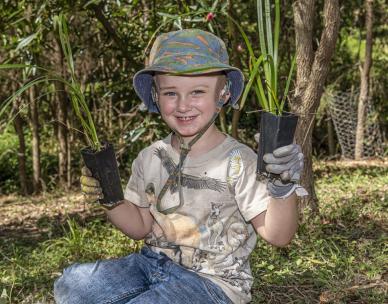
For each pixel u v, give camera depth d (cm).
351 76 1243
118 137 1034
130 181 271
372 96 1231
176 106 248
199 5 624
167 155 262
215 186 248
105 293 247
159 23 700
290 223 228
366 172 916
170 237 254
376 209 613
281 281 410
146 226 269
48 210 834
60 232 668
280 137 212
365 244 484
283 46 1058
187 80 245
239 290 248
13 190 1139
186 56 245
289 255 463
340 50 1252
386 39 1279
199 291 237
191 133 248
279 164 212
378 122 1211
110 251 525
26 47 706
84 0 685
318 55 533
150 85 269
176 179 254
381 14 1233
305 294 395
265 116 216
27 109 1063
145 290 250
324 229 545
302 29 541
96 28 954
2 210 873
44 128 1229
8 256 559
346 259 440
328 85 1215
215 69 242
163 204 255
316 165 1039
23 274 459
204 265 249
